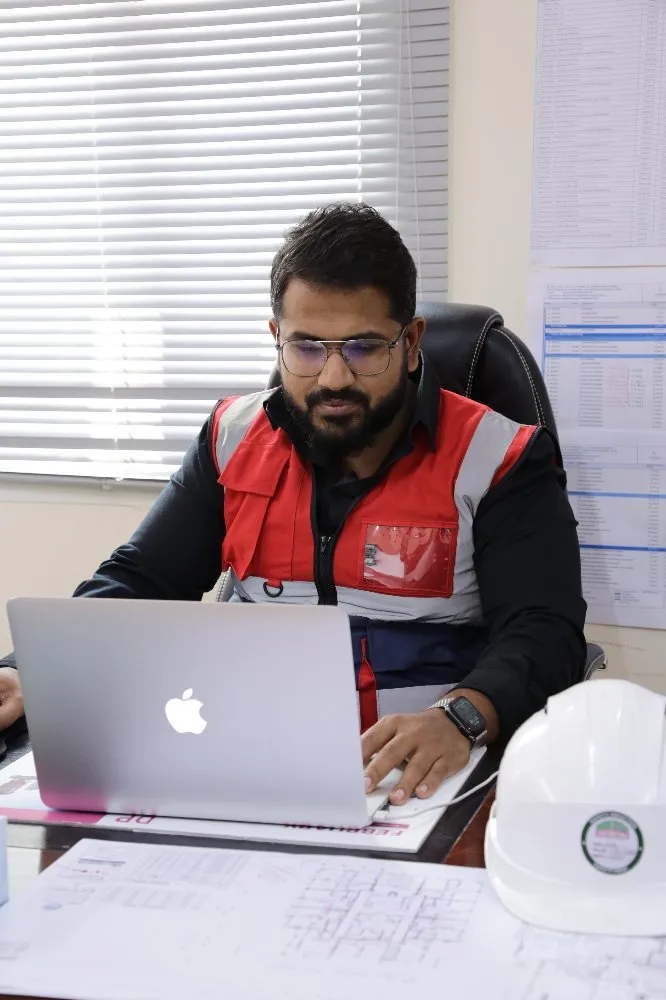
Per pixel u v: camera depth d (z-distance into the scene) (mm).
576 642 1352
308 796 936
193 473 1646
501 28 1978
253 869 871
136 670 938
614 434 2010
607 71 1910
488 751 1126
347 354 1320
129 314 2338
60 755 989
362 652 1432
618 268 1961
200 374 2336
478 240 2061
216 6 2133
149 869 877
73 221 2330
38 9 2246
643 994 682
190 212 2262
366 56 2062
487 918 781
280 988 700
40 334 2414
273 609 894
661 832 776
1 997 708
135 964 735
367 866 869
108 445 2412
